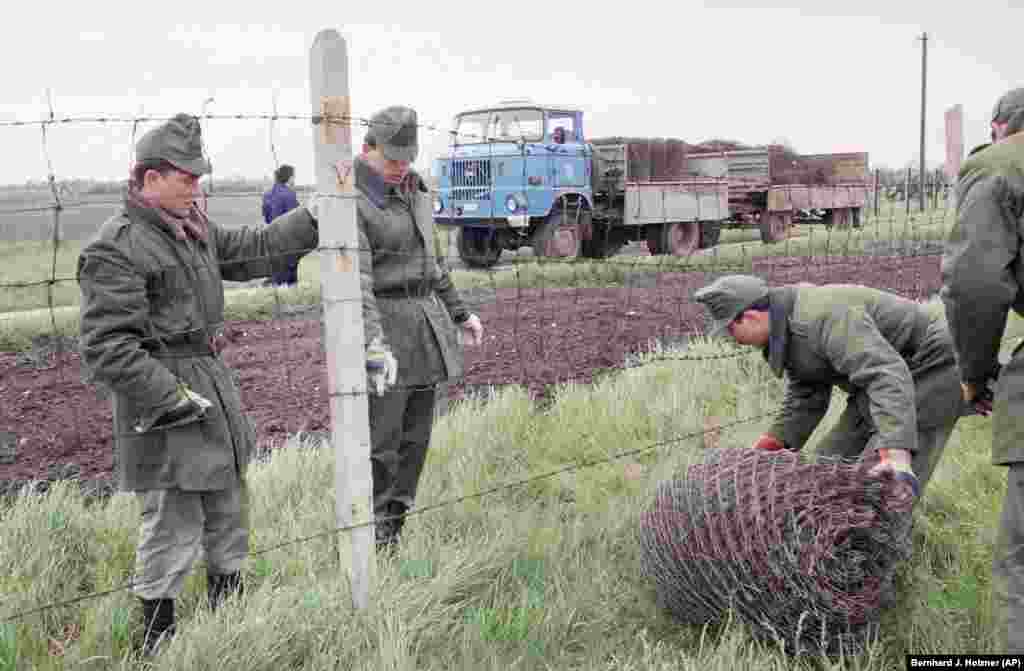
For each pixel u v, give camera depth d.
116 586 3.57
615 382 6.60
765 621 3.19
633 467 4.92
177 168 2.94
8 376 7.67
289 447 5.14
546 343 8.46
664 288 12.45
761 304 3.51
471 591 3.61
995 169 2.60
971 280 2.61
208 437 3.12
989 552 3.79
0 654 2.97
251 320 10.20
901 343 3.57
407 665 2.92
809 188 22.14
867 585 3.20
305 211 3.45
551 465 5.05
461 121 15.99
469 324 4.40
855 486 3.19
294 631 3.10
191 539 3.18
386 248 3.82
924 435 3.63
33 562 3.66
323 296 3.20
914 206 29.67
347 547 3.32
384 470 4.01
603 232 17.80
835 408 5.71
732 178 21.59
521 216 15.04
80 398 6.93
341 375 3.20
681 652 3.11
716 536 3.21
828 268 13.58
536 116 15.45
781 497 3.18
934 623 3.33
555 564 3.79
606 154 17.16
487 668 3.08
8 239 15.92
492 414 5.65
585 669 3.10
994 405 2.78
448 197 15.80
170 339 3.07
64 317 9.80
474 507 4.36
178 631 3.08
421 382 3.97
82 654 3.06
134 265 2.92
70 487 4.88
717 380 6.59
